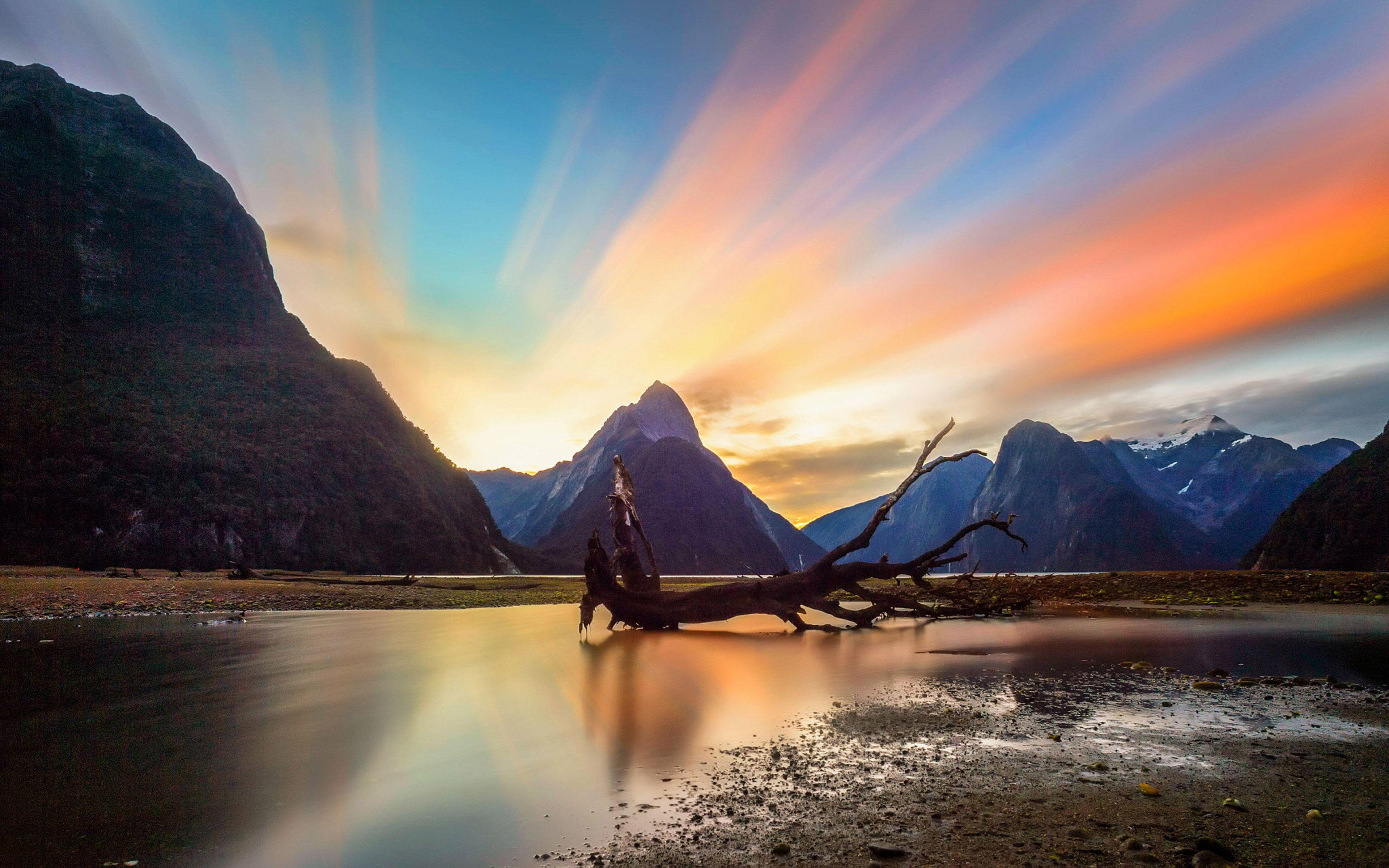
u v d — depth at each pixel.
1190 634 18.33
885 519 23.30
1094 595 33.81
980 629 21.14
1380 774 6.41
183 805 5.75
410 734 8.12
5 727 8.59
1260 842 4.83
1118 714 9.00
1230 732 8.02
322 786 6.30
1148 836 4.95
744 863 4.57
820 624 24.08
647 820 5.41
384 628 22.27
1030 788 6.07
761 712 9.32
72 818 5.45
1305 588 30.44
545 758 7.15
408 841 5.00
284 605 32.94
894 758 7.05
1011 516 23.09
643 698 10.36
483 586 54.47
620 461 26.66
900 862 4.54
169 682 11.76
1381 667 12.66
